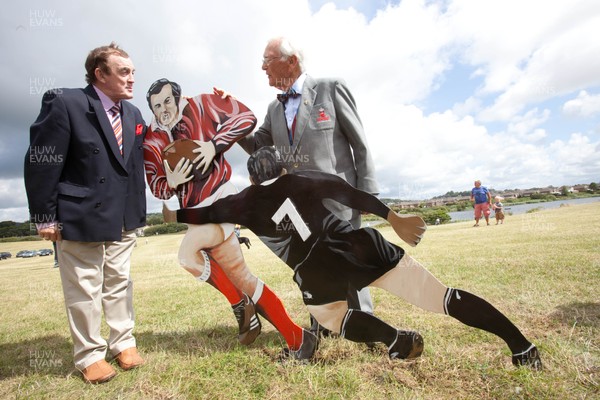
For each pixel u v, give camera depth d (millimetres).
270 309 2391
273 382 1986
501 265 4684
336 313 2293
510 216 18609
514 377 1838
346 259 2262
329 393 1815
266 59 2594
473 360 2068
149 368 2320
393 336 2127
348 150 2670
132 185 2604
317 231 2305
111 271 2561
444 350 2225
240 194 2457
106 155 2398
